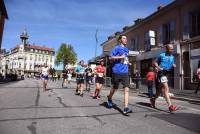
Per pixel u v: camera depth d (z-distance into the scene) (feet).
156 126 16.17
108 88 69.77
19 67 360.28
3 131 14.48
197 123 17.31
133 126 16.05
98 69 34.12
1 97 32.94
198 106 30.35
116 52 21.04
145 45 87.10
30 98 31.78
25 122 16.81
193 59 60.80
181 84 54.70
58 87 64.34
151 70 38.60
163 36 75.15
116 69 20.93
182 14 66.08
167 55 23.34
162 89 23.00
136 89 60.18
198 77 46.93
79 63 39.40
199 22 61.31
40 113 20.13
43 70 50.16
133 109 23.07
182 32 65.82
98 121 17.35
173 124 16.88
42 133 14.14
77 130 14.83
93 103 26.84
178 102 35.70
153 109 23.57
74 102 27.71
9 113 20.02
